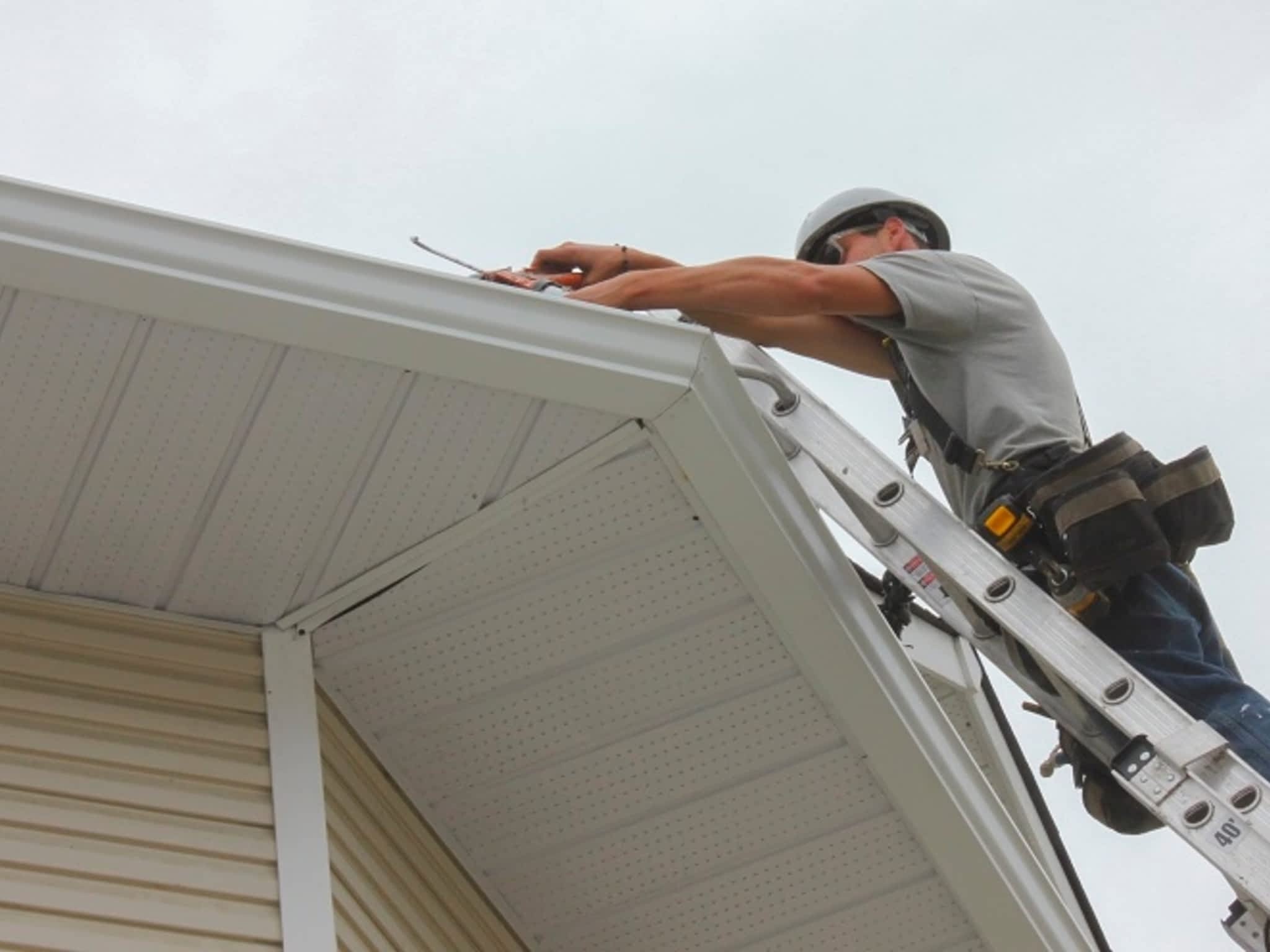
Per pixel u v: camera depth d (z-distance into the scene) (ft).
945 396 13.76
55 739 11.93
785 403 14.21
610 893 14.28
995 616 13.11
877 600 16.40
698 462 12.33
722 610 13.01
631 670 13.25
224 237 11.43
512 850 14.07
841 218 15.34
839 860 14.08
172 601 12.92
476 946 13.71
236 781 12.20
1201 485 13.11
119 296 11.34
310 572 12.85
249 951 11.38
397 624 13.07
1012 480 13.26
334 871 12.32
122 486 12.30
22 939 10.86
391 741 13.60
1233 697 12.80
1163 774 12.56
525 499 12.52
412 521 12.63
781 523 12.66
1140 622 13.12
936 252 13.96
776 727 13.50
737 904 14.32
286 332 11.57
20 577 12.65
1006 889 14.03
